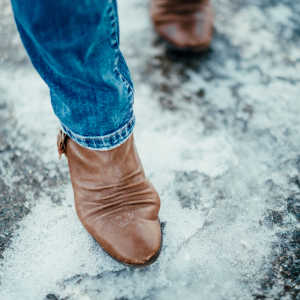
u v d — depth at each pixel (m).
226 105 1.39
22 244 0.92
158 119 1.33
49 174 1.13
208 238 0.94
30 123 1.31
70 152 0.90
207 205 1.03
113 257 0.83
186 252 0.91
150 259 0.79
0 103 1.39
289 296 0.81
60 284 0.84
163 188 1.09
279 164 1.16
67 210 1.02
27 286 0.84
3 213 1.01
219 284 0.84
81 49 0.58
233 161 1.17
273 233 0.95
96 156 0.85
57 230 0.96
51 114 1.36
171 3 1.63
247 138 1.25
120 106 0.76
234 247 0.92
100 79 0.66
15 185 1.09
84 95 0.70
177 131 1.29
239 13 1.93
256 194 1.06
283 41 1.72
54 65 0.62
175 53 1.66
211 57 1.64
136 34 1.78
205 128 1.30
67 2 0.52
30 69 1.56
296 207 1.02
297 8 1.96
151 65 1.59
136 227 0.83
